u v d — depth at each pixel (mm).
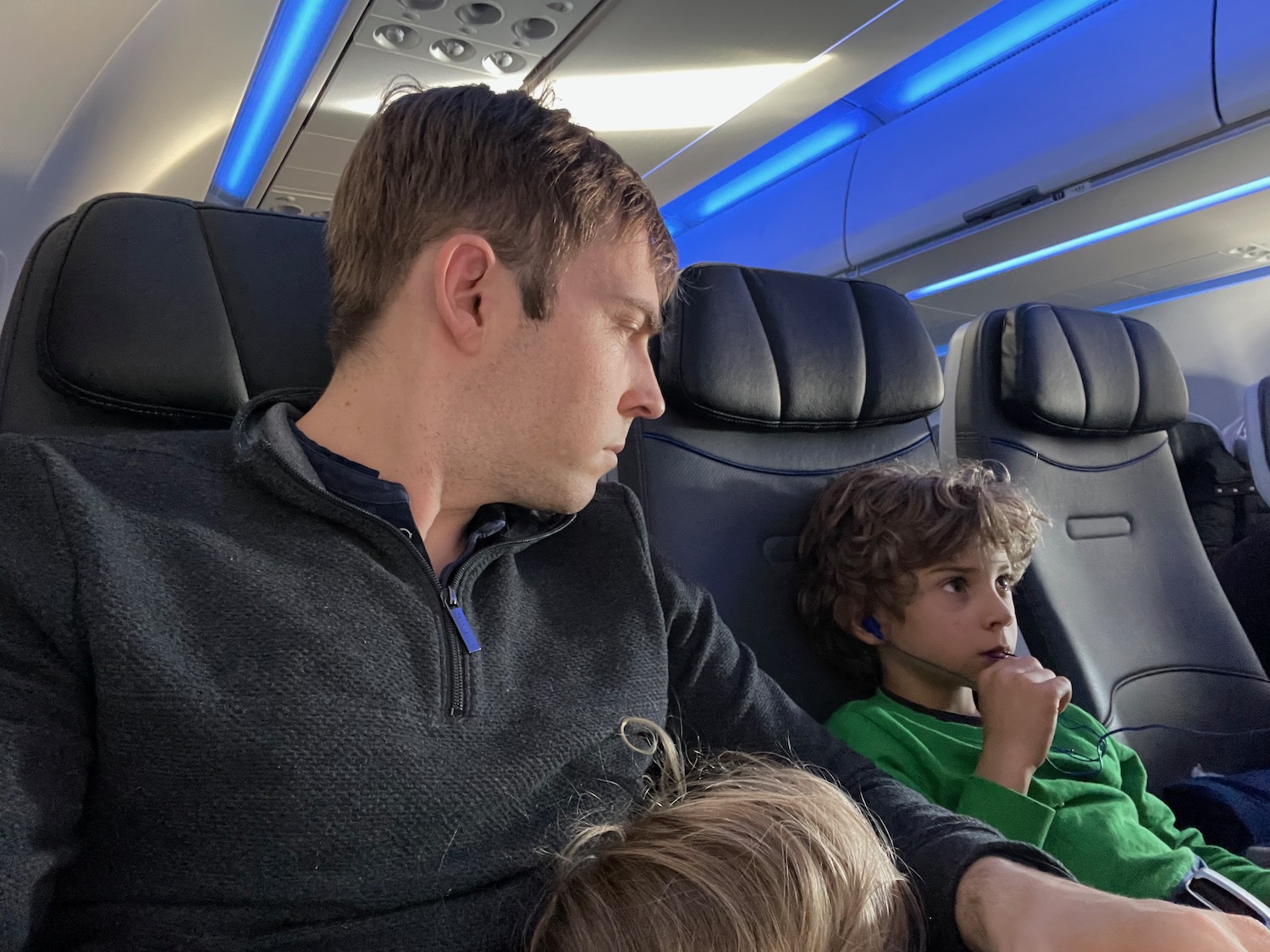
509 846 670
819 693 1281
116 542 581
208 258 937
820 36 2363
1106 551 1696
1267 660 1945
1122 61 2846
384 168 715
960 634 1146
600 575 842
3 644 537
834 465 1403
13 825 494
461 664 665
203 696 555
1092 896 607
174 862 560
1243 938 556
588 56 2453
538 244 682
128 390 854
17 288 867
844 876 616
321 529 658
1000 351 1686
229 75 2617
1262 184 2924
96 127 2650
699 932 574
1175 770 1536
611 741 751
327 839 578
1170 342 4316
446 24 2283
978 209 3357
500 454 705
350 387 721
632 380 749
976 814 947
